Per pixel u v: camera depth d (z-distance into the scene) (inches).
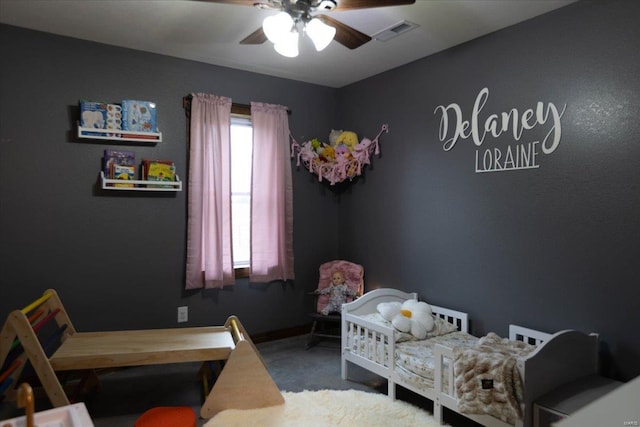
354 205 169.3
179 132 141.9
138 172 135.0
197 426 100.7
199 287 144.1
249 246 156.2
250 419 97.2
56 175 123.8
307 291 170.4
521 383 81.4
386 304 126.2
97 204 129.6
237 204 157.6
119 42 128.6
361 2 79.6
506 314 117.0
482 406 85.7
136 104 130.5
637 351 91.8
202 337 112.4
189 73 143.4
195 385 122.6
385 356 113.0
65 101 124.6
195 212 142.3
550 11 106.6
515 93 114.4
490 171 120.7
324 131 173.9
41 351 89.4
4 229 117.6
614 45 95.2
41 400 112.4
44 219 122.5
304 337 165.9
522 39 112.7
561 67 104.6
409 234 145.9
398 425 97.3
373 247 160.6
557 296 105.7
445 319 130.3
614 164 95.3
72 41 125.0
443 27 116.5
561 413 77.5
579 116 101.3
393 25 114.9
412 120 144.6
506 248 117.0
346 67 150.3
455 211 130.6
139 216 135.9
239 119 154.8
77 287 127.0
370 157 161.2
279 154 159.0
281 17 80.4
